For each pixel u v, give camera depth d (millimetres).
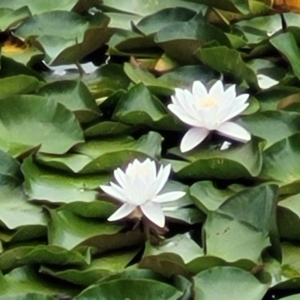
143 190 3145
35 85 3404
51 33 3566
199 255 3129
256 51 3537
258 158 3242
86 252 3135
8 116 3332
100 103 3404
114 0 3660
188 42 3480
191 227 3193
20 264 3123
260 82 3473
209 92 3330
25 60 3500
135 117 3344
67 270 3100
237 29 3602
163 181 3180
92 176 3260
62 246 3139
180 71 3469
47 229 3168
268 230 3139
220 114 3283
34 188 3225
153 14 3582
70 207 3188
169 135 3355
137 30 3557
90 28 3480
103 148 3309
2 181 3232
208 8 3633
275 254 3135
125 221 3188
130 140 3328
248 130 3326
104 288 3055
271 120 3334
